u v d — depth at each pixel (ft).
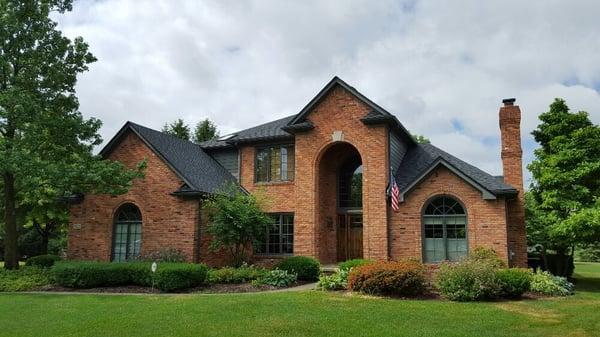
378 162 70.18
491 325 33.83
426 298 46.29
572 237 62.59
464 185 65.10
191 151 83.56
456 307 40.88
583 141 69.00
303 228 73.56
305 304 42.01
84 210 75.31
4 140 62.34
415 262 53.21
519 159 69.51
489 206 63.52
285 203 76.95
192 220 67.82
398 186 70.38
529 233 75.05
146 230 70.64
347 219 79.77
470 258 53.88
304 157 75.36
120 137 74.64
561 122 73.67
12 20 62.44
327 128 74.49
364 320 35.19
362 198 76.33
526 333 31.68
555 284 51.57
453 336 30.55
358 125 72.59
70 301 45.57
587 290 58.80
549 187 69.56
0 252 129.70
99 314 38.45
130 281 57.47
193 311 38.93
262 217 65.46
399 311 38.75
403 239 67.15
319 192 75.82
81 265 57.06
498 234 62.49
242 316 36.76
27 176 60.08
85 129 67.87
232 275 58.85
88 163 64.95
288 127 75.97
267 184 78.89
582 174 65.67
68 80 68.85
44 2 65.92
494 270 47.24
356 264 58.65
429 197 66.64
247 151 81.87
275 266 66.08
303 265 63.41
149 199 71.26
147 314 37.99
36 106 62.39
